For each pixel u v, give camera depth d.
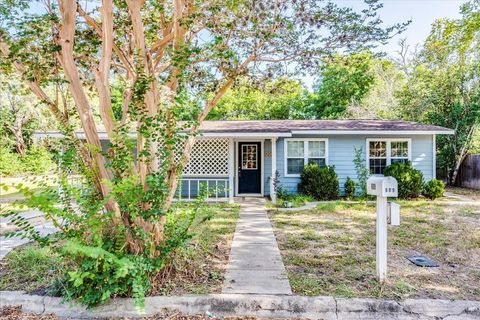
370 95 20.62
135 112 3.29
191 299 3.06
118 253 2.97
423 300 3.04
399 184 10.05
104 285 2.95
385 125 11.36
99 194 3.28
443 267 4.01
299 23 3.85
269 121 13.30
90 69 4.42
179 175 3.62
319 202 9.71
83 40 4.21
